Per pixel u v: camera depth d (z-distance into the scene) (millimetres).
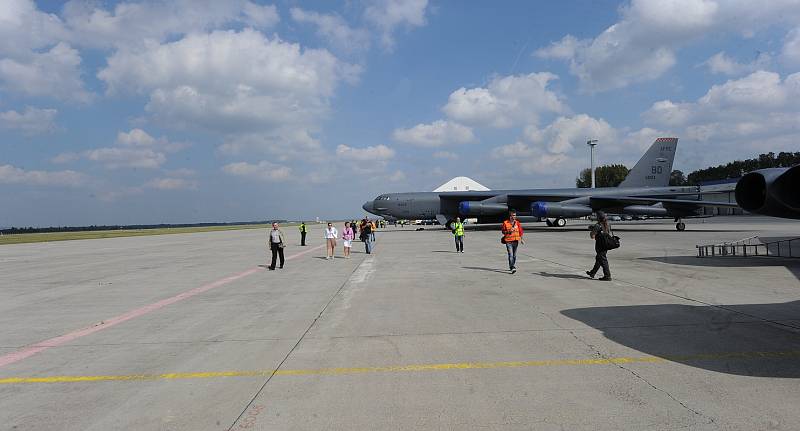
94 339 6504
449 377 4566
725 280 10352
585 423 3496
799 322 6410
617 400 3914
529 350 5402
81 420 3781
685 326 6312
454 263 15148
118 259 21359
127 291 11117
